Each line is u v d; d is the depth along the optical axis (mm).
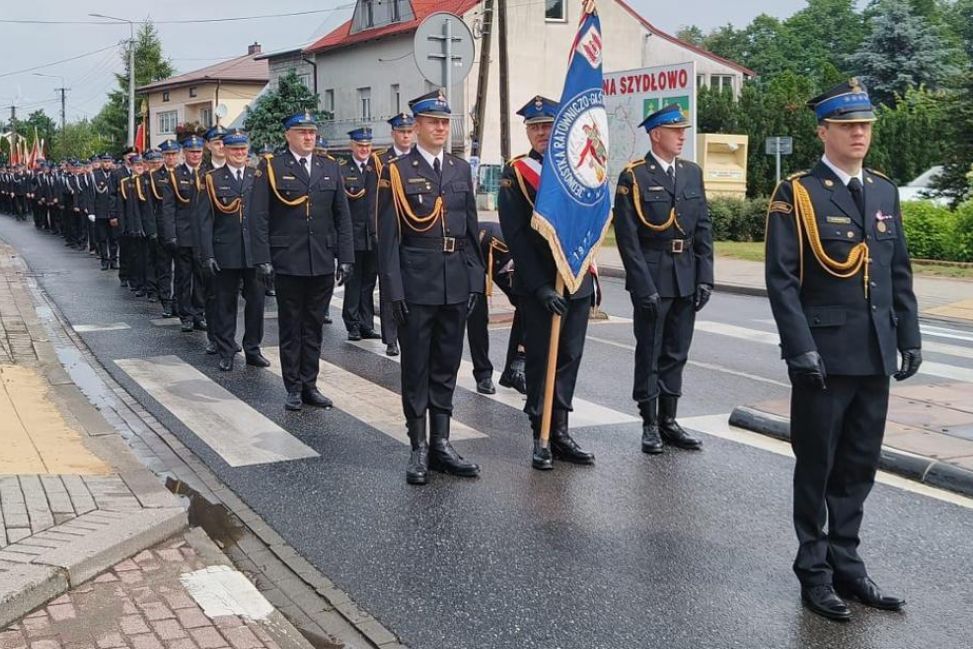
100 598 4457
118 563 4848
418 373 6375
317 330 8242
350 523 5625
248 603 4469
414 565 5047
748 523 5609
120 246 16531
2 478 5824
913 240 19578
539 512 5785
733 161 29031
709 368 9727
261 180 8039
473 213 6574
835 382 4512
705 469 6570
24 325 11844
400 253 6375
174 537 5230
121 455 6473
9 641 4031
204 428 7594
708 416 7898
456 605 4602
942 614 4520
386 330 10453
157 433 7465
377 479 6395
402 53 41812
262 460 6793
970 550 5238
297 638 4188
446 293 6371
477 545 5297
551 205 6258
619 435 7379
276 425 7680
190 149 11906
